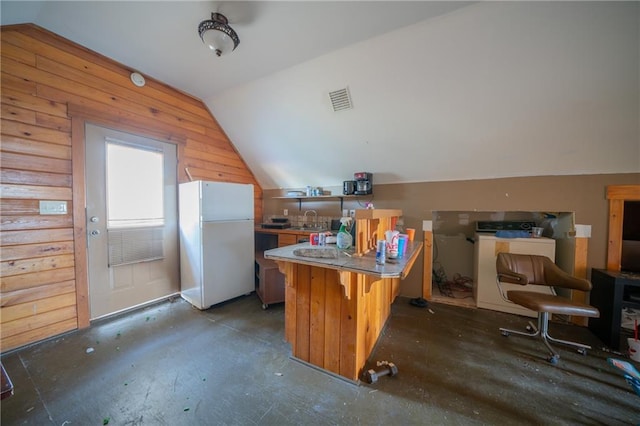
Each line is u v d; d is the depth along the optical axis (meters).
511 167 2.52
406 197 3.07
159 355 1.83
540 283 2.24
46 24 1.85
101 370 1.66
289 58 2.20
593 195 2.27
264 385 1.54
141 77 2.53
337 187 3.65
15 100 1.81
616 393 1.49
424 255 2.96
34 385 1.52
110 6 1.67
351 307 1.54
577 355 1.86
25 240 1.88
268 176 4.03
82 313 2.17
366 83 2.24
